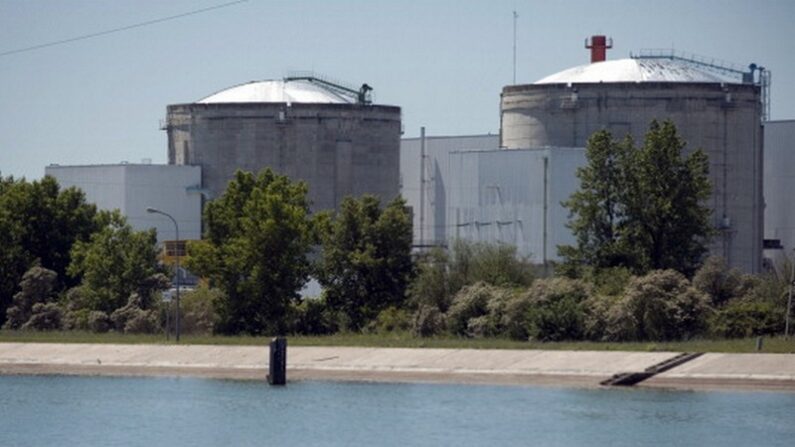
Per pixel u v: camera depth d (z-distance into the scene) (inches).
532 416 6230.3
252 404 6752.0
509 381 7126.0
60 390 7317.9
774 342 7396.7
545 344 7736.2
